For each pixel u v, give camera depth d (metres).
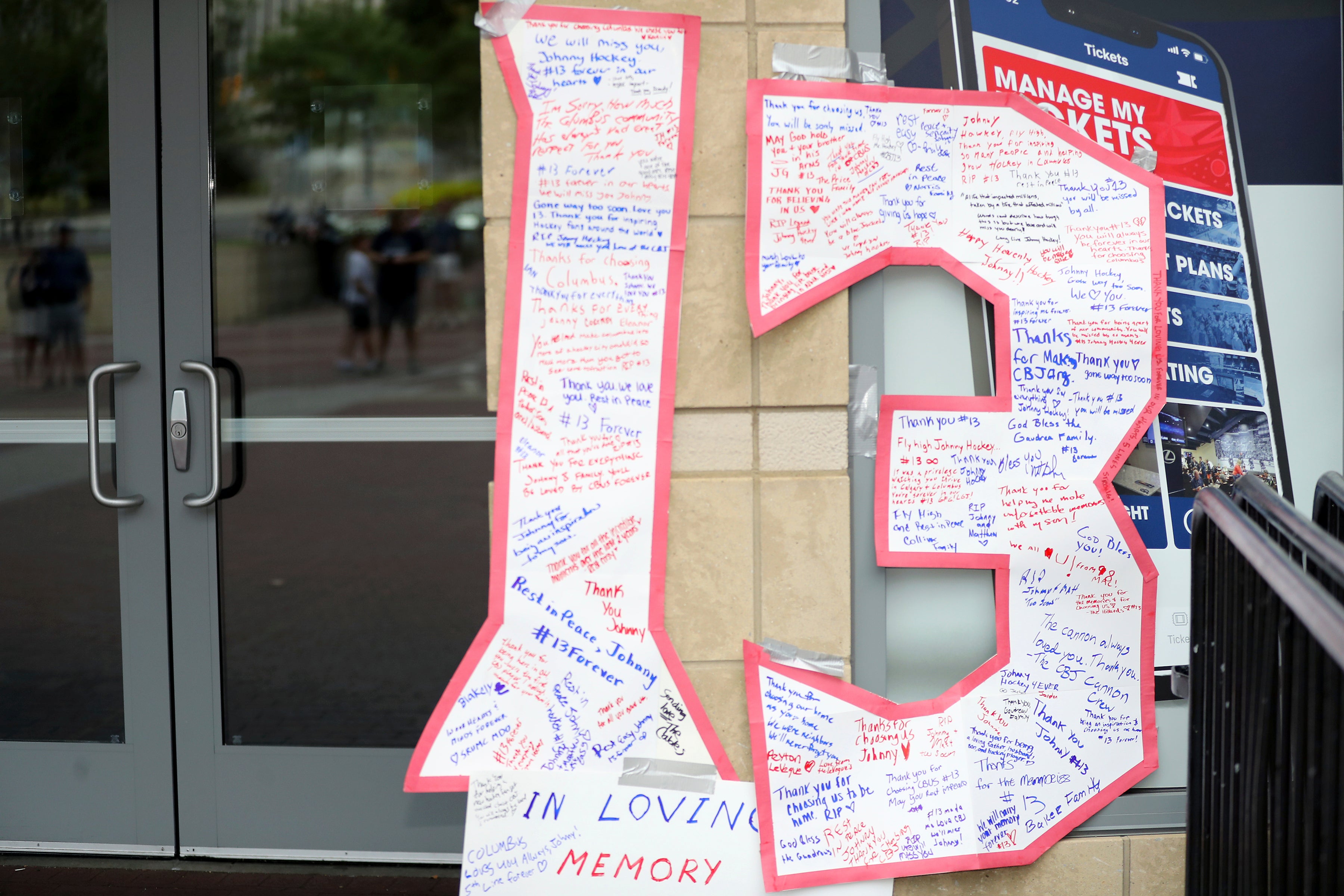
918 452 3.00
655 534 2.93
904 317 3.04
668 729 2.96
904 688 3.10
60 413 3.59
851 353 2.97
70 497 3.59
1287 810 1.88
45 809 3.60
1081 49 3.09
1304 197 3.18
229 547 5.69
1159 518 3.17
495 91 2.87
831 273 2.91
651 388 2.91
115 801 3.58
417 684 4.46
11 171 3.53
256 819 3.56
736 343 2.92
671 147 2.87
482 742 2.96
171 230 3.53
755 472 2.95
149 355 3.54
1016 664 3.04
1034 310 3.00
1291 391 3.21
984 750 3.04
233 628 5.26
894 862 2.99
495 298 2.91
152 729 3.57
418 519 6.82
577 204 2.88
